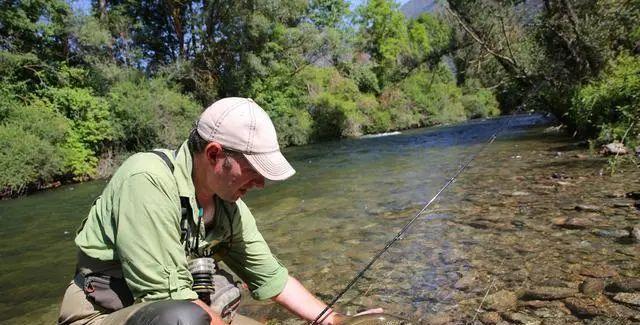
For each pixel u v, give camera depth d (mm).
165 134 17062
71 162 13953
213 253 1847
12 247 5246
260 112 1572
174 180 1547
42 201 9797
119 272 1539
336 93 26062
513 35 11828
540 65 11078
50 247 5078
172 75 20125
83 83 17156
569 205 4145
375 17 32906
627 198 4125
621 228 3289
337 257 3494
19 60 15336
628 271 2537
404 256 3330
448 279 2783
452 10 12578
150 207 1451
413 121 28469
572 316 2145
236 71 21734
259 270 1994
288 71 23688
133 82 18188
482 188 5508
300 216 5129
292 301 2039
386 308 2457
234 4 20969
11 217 7715
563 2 10000
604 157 6609
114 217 1477
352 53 30984
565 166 6344
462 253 3227
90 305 1539
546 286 2488
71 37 17688
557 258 2883
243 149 1509
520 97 12914
